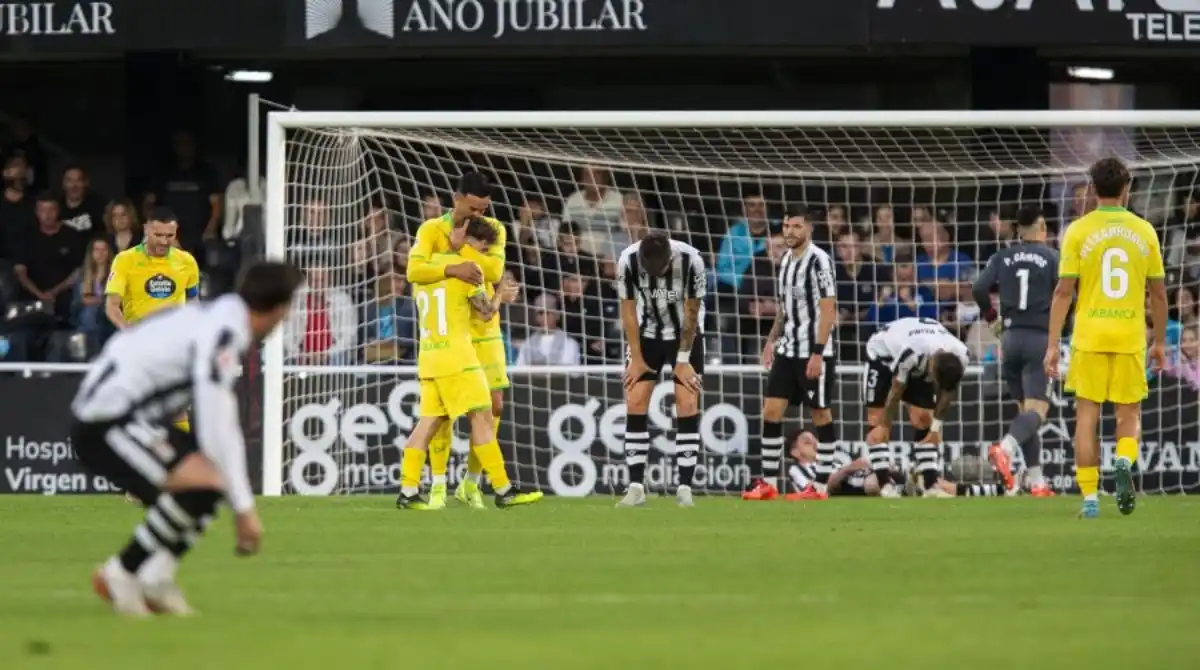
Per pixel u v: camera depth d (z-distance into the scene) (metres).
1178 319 60.44
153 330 21.42
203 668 17.75
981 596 24.62
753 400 57.12
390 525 39.22
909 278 61.78
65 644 19.61
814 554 31.47
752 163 64.75
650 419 56.44
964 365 53.22
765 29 60.47
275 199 55.22
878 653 19.06
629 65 71.25
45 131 73.75
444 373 44.22
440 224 44.03
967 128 65.12
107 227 64.06
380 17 60.62
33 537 36.31
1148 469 57.31
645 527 38.59
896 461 56.59
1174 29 60.69
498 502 45.03
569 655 18.83
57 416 56.09
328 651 19.08
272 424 54.00
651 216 63.03
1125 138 66.38
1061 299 40.56
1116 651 19.20
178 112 70.56
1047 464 57.03
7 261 65.31
